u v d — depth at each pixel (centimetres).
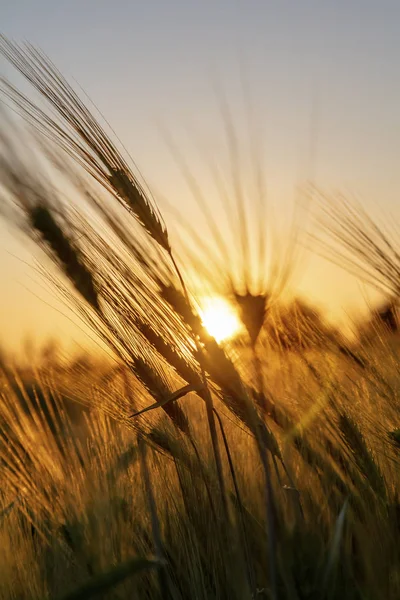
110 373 72
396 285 70
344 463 69
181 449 69
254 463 79
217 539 69
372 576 63
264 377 69
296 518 61
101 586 55
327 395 71
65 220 56
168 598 68
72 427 82
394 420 75
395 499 68
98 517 74
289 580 58
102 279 59
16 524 83
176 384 67
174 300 57
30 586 74
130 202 57
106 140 60
